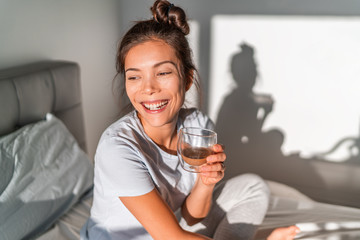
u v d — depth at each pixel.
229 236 1.18
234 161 2.51
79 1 1.93
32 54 1.63
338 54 2.08
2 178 1.11
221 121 2.46
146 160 0.94
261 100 2.32
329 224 1.34
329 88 2.15
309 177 2.36
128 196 0.88
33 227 1.15
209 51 2.33
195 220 1.19
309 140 2.29
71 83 1.73
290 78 2.22
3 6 1.44
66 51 1.86
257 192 1.29
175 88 0.93
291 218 1.42
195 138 0.92
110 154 0.90
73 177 1.37
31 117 1.47
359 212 1.51
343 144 2.22
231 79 2.35
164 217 0.87
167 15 0.94
